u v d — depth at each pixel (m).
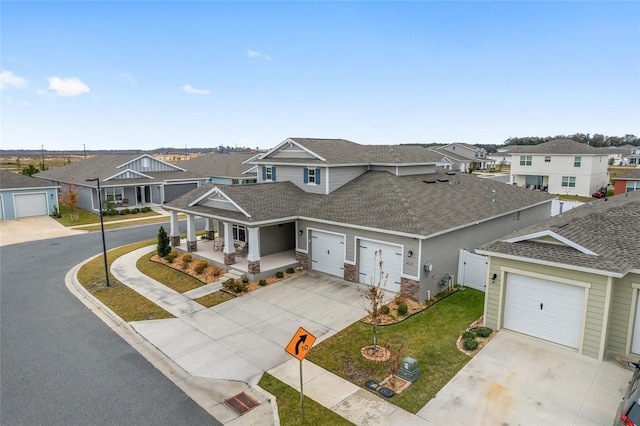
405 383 10.98
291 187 24.33
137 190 44.78
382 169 24.47
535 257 12.83
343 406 10.06
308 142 25.12
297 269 20.94
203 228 33.47
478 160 89.88
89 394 10.79
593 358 12.12
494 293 13.95
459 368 11.66
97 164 48.84
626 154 101.25
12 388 11.09
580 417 9.50
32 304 17.25
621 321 12.28
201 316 15.69
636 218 15.88
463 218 19.11
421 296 16.56
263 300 17.12
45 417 9.86
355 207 19.88
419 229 16.30
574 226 14.81
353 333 14.02
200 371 11.88
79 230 32.78
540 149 51.69
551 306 13.02
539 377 11.16
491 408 9.88
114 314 15.97
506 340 13.29
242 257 22.14
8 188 36.59
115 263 23.09
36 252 25.94
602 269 11.52
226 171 49.81
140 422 9.65
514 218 24.33
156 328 14.73
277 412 9.88
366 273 18.62
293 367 11.99
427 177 25.44
